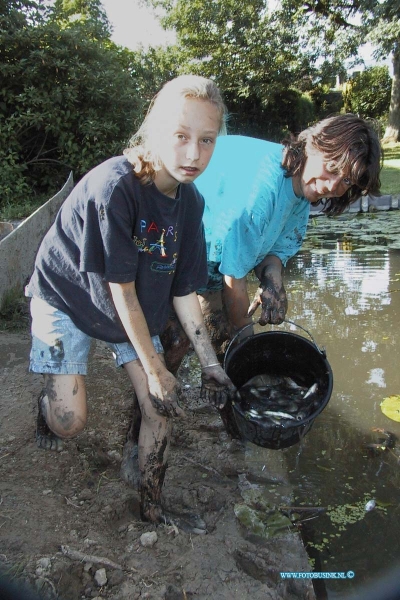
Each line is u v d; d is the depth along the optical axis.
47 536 2.09
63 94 8.16
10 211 6.96
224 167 2.60
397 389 3.61
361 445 3.05
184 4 20.20
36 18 8.98
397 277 5.83
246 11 19.91
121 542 2.16
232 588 1.99
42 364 2.23
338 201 2.59
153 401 2.11
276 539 2.28
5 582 1.86
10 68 7.86
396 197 9.77
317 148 2.32
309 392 2.58
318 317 4.77
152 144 1.93
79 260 2.14
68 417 2.24
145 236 2.06
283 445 2.38
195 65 20.42
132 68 12.02
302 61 20.06
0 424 2.86
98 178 1.99
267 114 20.94
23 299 4.62
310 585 2.07
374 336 4.38
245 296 2.77
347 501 2.62
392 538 2.40
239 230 2.55
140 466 2.24
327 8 19.92
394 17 17.16
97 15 15.95
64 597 1.89
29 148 8.49
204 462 2.81
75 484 2.47
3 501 2.25
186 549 2.15
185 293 2.32
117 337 2.22
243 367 2.70
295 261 6.54
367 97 25.94
